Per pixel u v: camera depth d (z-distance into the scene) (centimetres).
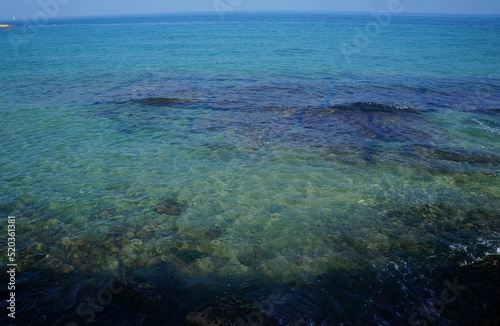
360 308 652
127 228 916
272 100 2150
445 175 1188
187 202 1045
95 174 1226
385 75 2988
